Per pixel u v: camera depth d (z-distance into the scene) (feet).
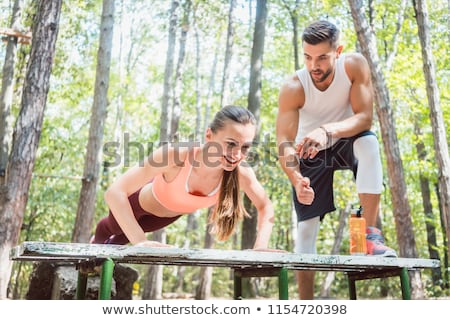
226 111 6.94
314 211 9.06
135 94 49.16
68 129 37.93
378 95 19.43
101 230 8.54
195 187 7.58
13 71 20.98
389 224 40.73
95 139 21.70
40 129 15.66
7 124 20.39
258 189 7.88
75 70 30.01
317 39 8.21
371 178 8.38
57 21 15.85
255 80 26.53
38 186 30.99
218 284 36.27
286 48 41.24
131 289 16.62
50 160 32.04
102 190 35.04
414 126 33.37
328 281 29.96
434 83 17.81
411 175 37.04
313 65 8.40
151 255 5.59
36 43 15.61
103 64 22.36
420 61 26.89
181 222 44.24
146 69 49.39
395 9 28.96
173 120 26.78
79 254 5.35
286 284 6.53
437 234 42.19
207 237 25.29
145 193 7.99
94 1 31.01
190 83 45.42
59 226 31.81
